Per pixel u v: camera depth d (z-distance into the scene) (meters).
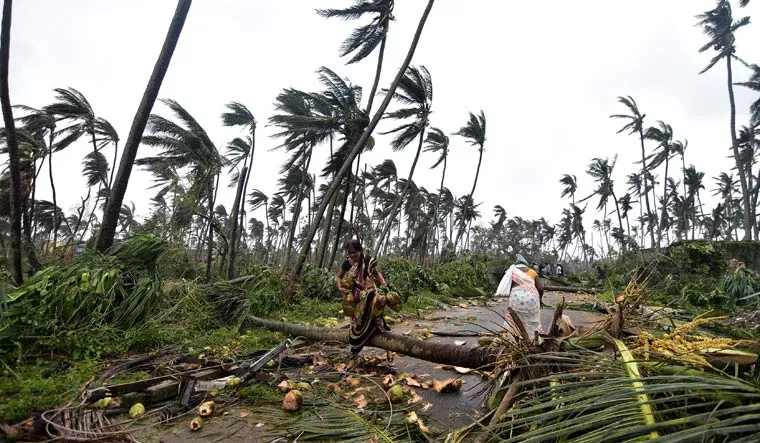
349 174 14.70
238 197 17.08
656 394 2.00
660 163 33.28
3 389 3.06
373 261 4.40
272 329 6.00
